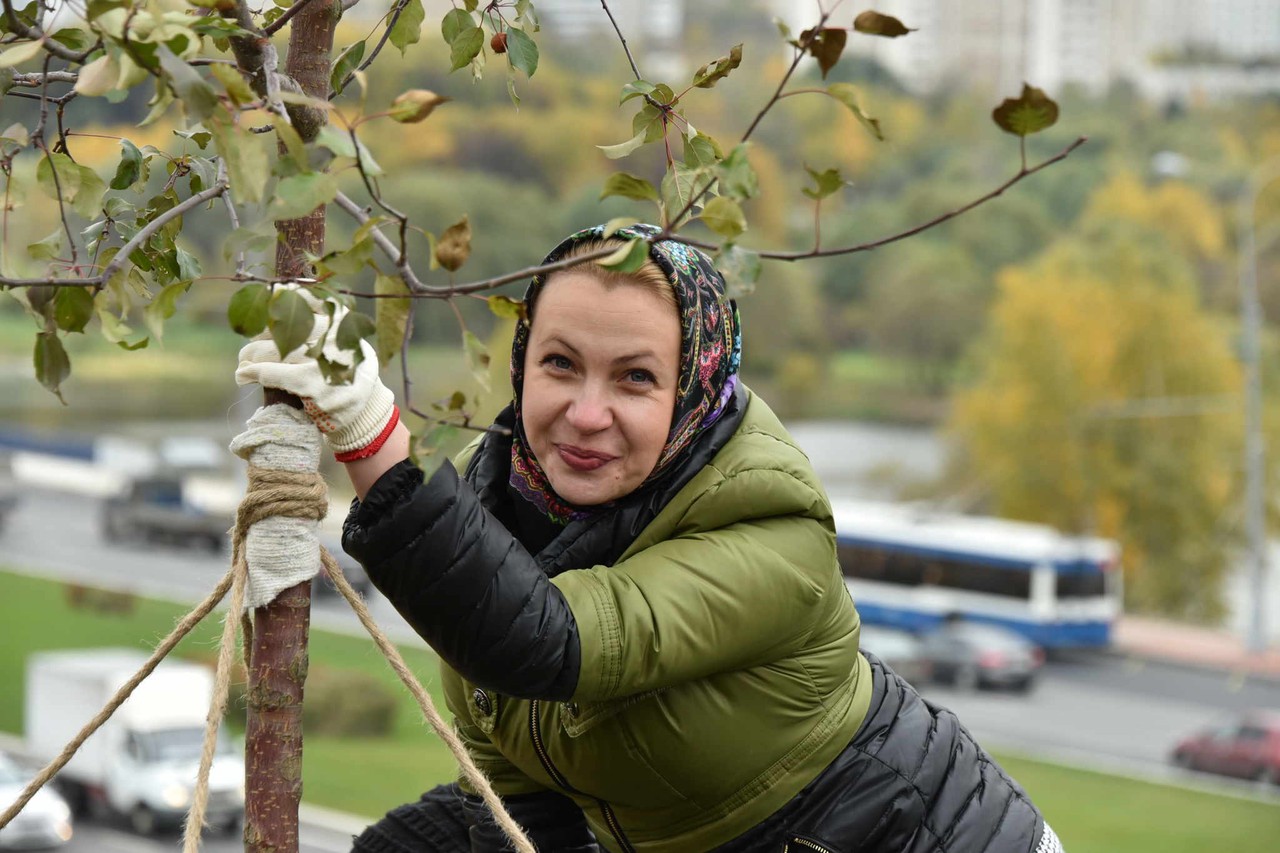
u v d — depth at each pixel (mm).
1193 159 80125
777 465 2246
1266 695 31250
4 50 2125
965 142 81375
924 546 32219
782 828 2428
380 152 57031
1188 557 38000
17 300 2178
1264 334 49594
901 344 65438
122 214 2572
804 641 2305
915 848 2502
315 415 2002
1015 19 129000
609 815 2504
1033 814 2709
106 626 31734
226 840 19750
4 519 43469
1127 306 37938
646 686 2123
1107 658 33781
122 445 50781
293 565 2045
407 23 2588
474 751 2721
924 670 30328
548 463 2240
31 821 19031
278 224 2109
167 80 1801
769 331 66188
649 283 2168
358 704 23844
